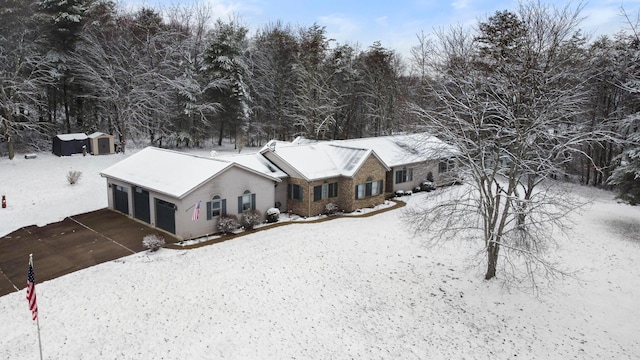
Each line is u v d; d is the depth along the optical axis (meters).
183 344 13.33
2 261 19.02
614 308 16.78
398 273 19.08
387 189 32.38
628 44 30.14
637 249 22.62
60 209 26.39
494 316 15.98
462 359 13.38
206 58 46.81
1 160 35.00
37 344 13.03
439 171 36.31
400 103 48.44
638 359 13.70
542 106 18.39
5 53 37.12
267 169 26.91
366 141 33.72
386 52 51.78
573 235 24.64
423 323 15.29
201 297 16.09
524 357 13.65
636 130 25.88
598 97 31.67
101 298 15.77
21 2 37.16
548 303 17.02
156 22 47.47
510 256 21.17
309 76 46.72
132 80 41.50
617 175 26.36
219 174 22.75
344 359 13.08
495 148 18.95
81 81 40.94
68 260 19.17
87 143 39.19
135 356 12.69
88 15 40.81
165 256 19.67
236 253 20.28
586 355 13.87
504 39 23.08
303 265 19.28
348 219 26.50
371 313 15.75
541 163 16.66
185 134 45.62
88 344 13.12
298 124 49.00
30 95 37.78
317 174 26.78
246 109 47.25
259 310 15.47
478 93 20.20
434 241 22.66
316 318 15.19
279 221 25.61
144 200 24.28
